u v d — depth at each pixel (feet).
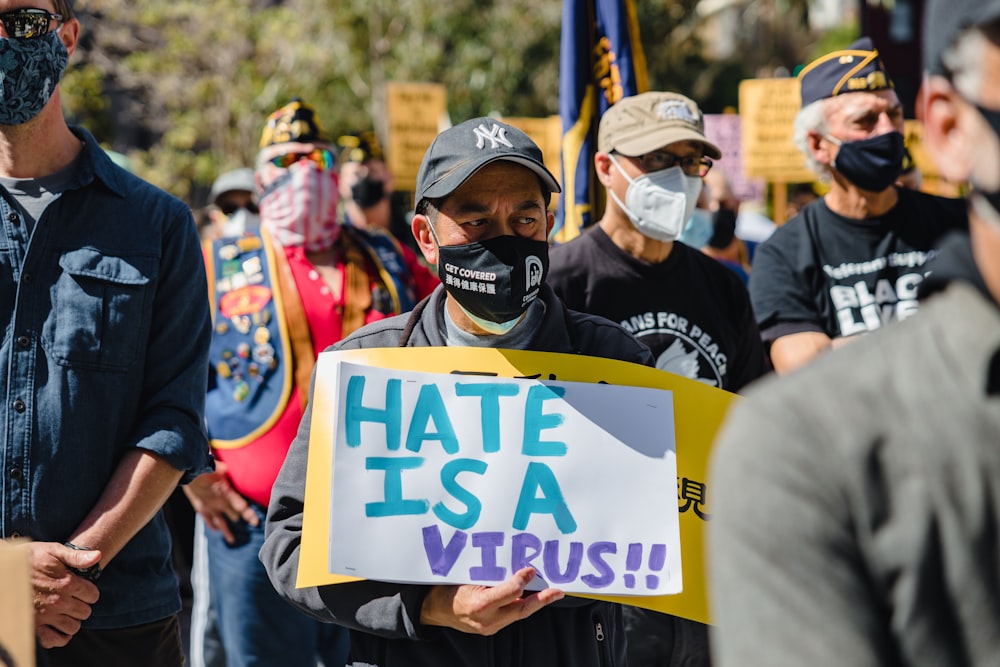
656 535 8.12
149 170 55.16
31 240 9.57
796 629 4.17
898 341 4.45
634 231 12.67
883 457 4.25
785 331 13.55
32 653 6.93
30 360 9.48
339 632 14.80
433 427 8.20
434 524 8.00
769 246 13.96
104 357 9.66
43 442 9.44
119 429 9.80
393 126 33.78
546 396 8.30
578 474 8.16
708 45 83.66
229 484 14.57
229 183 26.53
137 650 9.95
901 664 4.22
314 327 15.12
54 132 9.84
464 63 63.31
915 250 13.56
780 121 29.55
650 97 12.89
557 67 64.75
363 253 16.08
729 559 4.37
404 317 8.97
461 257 8.29
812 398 4.39
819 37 81.05
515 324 8.61
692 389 8.68
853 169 13.29
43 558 9.10
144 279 9.84
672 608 8.14
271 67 59.36
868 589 4.24
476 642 8.04
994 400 4.20
